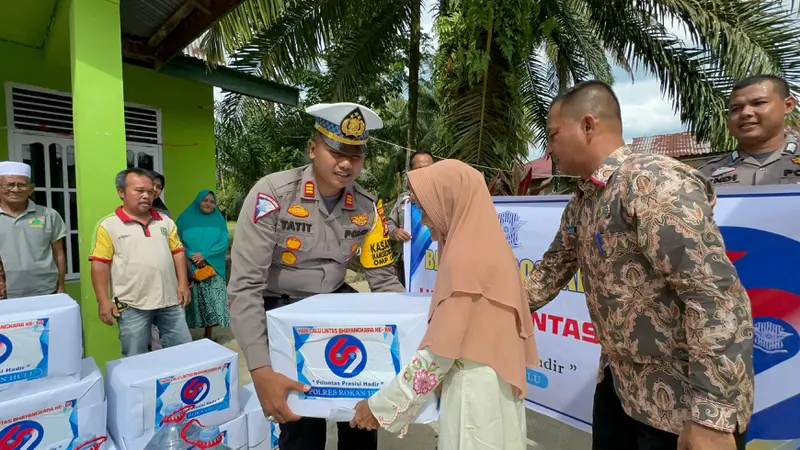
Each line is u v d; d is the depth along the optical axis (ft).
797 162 7.98
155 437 5.64
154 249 10.55
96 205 10.44
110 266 10.21
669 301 4.35
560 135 4.96
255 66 19.58
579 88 4.88
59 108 17.26
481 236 4.29
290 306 5.01
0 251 10.38
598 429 5.62
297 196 5.54
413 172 4.59
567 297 8.02
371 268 6.40
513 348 4.27
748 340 3.76
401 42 22.35
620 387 5.01
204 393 6.48
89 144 10.28
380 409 4.37
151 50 17.06
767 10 16.94
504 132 17.94
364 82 22.33
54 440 5.50
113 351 10.91
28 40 15.69
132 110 18.78
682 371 4.39
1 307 5.62
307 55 19.76
